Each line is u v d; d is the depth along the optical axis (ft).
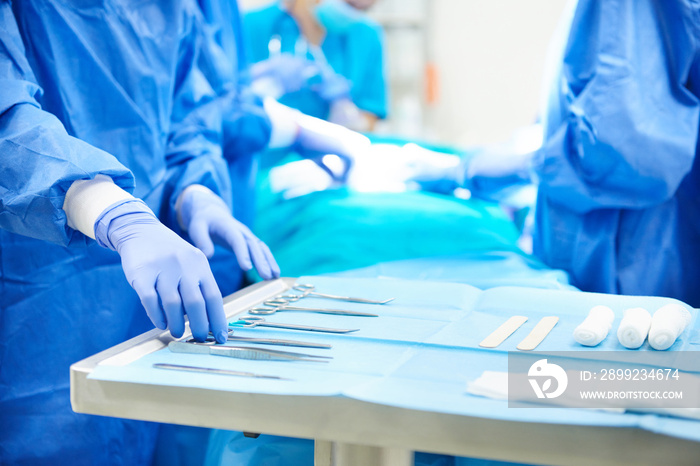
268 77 7.49
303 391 1.80
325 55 9.52
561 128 3.72
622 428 1.58
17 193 2.60
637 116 3.37
